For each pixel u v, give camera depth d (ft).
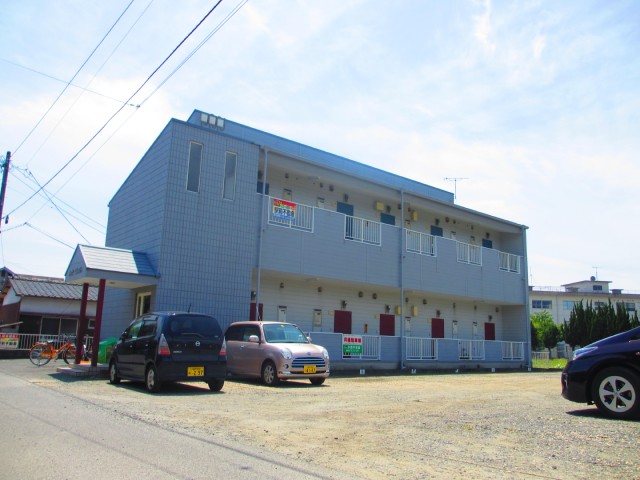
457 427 24.50
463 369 78.74
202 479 15.42
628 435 21.42
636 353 24.81
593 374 25.99
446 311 87.04
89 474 15.53
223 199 55.67
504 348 87.35
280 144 73.97
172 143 53.16
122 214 63.16
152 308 50.65
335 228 65.87
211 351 38.24
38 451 18.03
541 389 46.60
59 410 26.71
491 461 18.19
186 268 52.03
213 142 55.98
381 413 29.09
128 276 48.62
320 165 65.36
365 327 74.95
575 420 25.43
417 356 72.90
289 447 20.06
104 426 22.72
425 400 36.04
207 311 52.75
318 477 16.12
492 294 86.58
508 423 25.41
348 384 48.37
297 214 62.44
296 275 62.85
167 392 36.99
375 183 72.08
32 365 58.39
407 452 19.53
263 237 58.39
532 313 207.10
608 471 16.71
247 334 48.06
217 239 54.60
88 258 47.98
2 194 82.89
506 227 93.40
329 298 71.36
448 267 79.71
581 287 230.68
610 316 118.93
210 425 23.94
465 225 92.68
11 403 28.76
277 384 44.21
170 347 36.50
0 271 113.29
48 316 90.48
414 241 75.82
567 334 125.29
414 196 77.56
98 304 47.32
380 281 69.82
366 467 17.46
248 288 56.08
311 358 45.03
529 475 16.47
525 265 94.89
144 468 16.33
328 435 22.53
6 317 100.83
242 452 18.89
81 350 51.85
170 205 52.01
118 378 41.09
